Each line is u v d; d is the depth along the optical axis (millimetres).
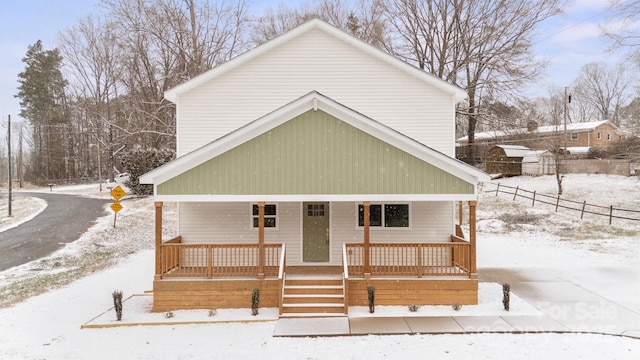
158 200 12906
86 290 15266
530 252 19875
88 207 35312
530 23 31344
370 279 13000
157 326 11742
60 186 62062
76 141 71250
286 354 9734
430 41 34812
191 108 15938
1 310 13312
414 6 34688
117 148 55875
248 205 15633
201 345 10344
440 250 14820
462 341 10234
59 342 10695
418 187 12922
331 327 11273
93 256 20688
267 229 15586
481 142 44125
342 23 41906
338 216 15586
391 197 12898
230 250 14055
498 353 9492
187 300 12977
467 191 12914
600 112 72688
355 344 10219
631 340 10016
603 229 23297
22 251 21859
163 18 33188
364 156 12953
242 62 15961
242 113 15969
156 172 12805
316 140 12977
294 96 15977
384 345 10117
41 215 32656
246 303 13016
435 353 9586
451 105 15883
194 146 15898
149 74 34906
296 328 11266
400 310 12523
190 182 12914
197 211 15594
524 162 39375
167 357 9664
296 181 12945
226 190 12930
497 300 13102
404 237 15484
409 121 15891
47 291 15273
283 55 16031
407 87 15953
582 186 32000
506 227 25391
